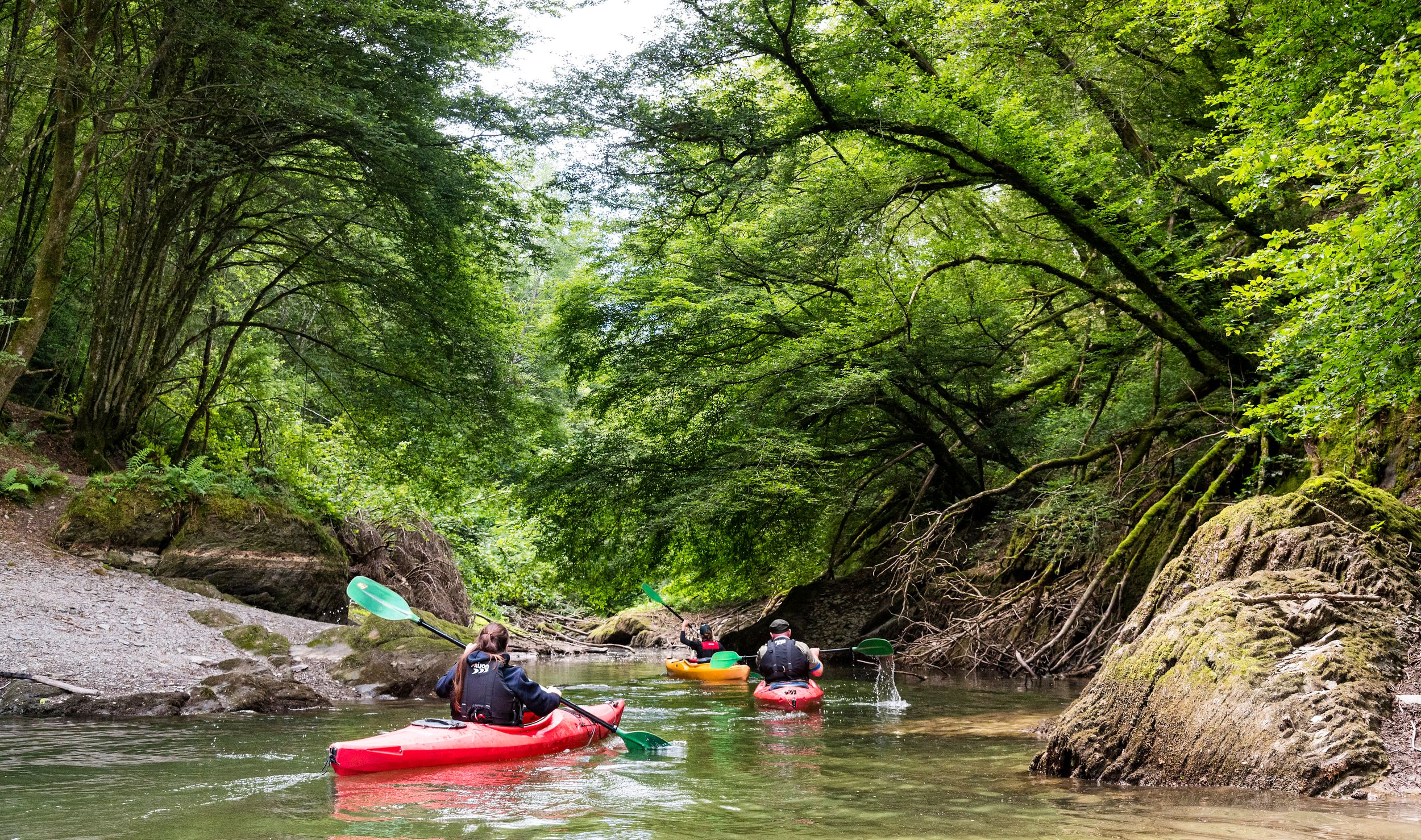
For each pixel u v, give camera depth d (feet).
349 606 50.34
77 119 43.14
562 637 83.82
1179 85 50.96
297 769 20.30
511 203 55.16
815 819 15.94
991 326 59.11
